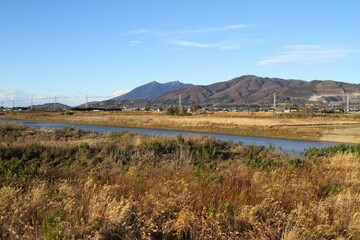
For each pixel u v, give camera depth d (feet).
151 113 378.32
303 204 28.45
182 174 36.17
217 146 77.15
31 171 38.22
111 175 37.27
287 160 50.60
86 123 250.16
